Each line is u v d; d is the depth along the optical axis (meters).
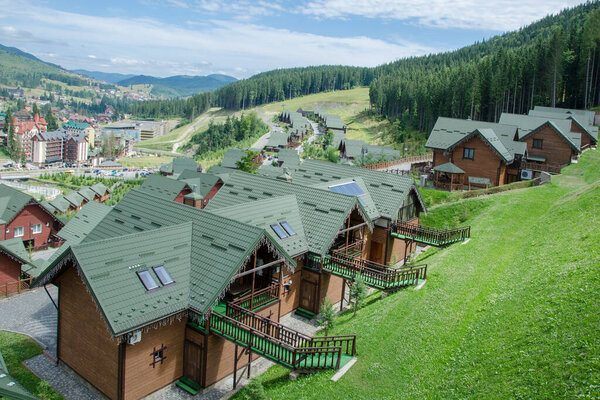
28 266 38.97
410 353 19.44
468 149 57.53
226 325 21.11
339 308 30.41
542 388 13.84
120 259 20.48
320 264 28.34
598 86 109.38
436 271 28.91
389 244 36.53
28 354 24.78
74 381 22.20
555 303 18.78
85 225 40.38
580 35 114.94
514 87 114.62
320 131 183.12
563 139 61.25
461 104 122.56
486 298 23.34
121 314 18.45
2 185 54.94
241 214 27.38
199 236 24.20
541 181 51.59
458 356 18.36
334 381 18.25
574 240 26.91
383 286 27.19
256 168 89.44
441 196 52.78
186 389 21.17
